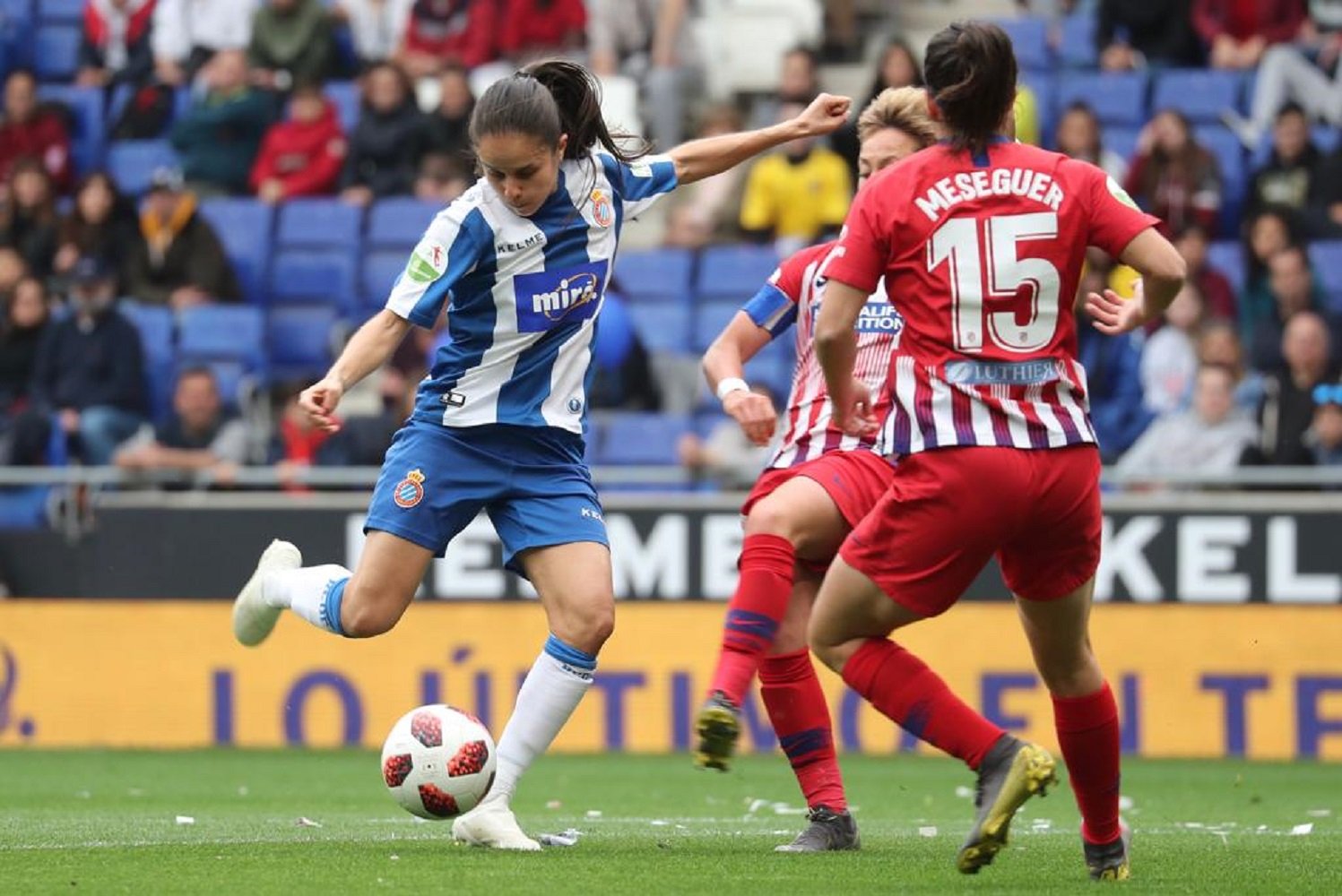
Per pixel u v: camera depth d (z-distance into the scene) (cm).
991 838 1584
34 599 4069
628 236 5466
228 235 5119
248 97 5334
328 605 2006
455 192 5125
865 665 1653
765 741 3997
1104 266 4262
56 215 5122
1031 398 1587
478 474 1939
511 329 1914
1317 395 4003
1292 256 4419
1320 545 3803
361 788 3130
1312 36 5431
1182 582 3847
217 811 2656
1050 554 1622
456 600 4000
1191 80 5269
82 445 4409
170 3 5741
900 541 1606
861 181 1964
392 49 5753
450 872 1741
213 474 4028
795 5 5672
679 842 2133
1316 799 3006
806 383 2030
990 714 3900
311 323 4972
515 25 5562
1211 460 4019
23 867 1798
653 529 3925
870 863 1869
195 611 4031
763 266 4888
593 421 4409
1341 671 3794
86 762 3659
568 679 1952
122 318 4522
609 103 5328
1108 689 1709
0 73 5816
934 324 1591
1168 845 2173
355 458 4212
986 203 1589
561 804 2870
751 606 1853
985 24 1600
